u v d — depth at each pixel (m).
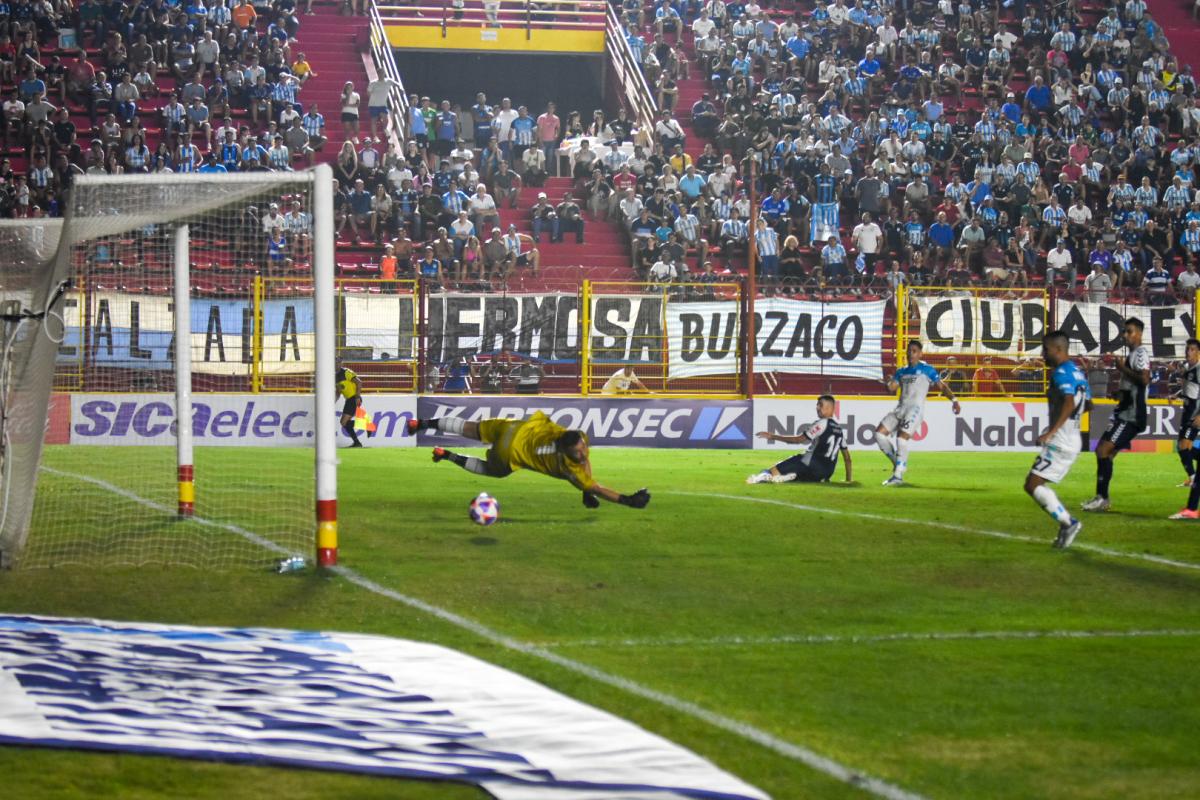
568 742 7.09
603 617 11.00
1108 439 20.22
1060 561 14.60
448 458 17.09
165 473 23.53
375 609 11.16
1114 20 55.56
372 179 43.88
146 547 14.43
